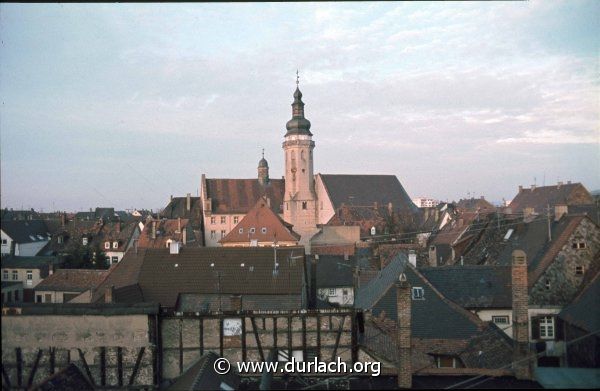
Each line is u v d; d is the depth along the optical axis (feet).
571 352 94.02
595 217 123.44
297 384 80.94
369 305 116.16
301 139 344.08
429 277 133.28
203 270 138.82
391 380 77.66
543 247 132.67
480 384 71.97
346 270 203.82
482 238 176.24
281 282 134.31
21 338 85.66
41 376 85.20
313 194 348.18
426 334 103.55
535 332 115.03
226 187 389.80
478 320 106.73
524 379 73.31
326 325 91.81
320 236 287.48
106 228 264.52
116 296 120.26
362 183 364.79
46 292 137.80
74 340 85.92
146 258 143.43
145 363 86.69
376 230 309.42
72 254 176.45
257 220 292.40
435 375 77.30
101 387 85.76
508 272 132.05
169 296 132.57
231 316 91.56
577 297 98.73
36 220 149.18
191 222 379.35
